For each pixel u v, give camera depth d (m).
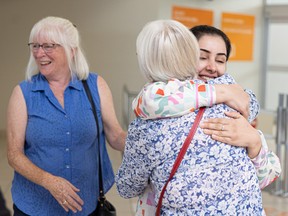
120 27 8.32
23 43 8.27
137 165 1.42
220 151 1.32
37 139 2.01
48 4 8.27
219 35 1.62
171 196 1.33
